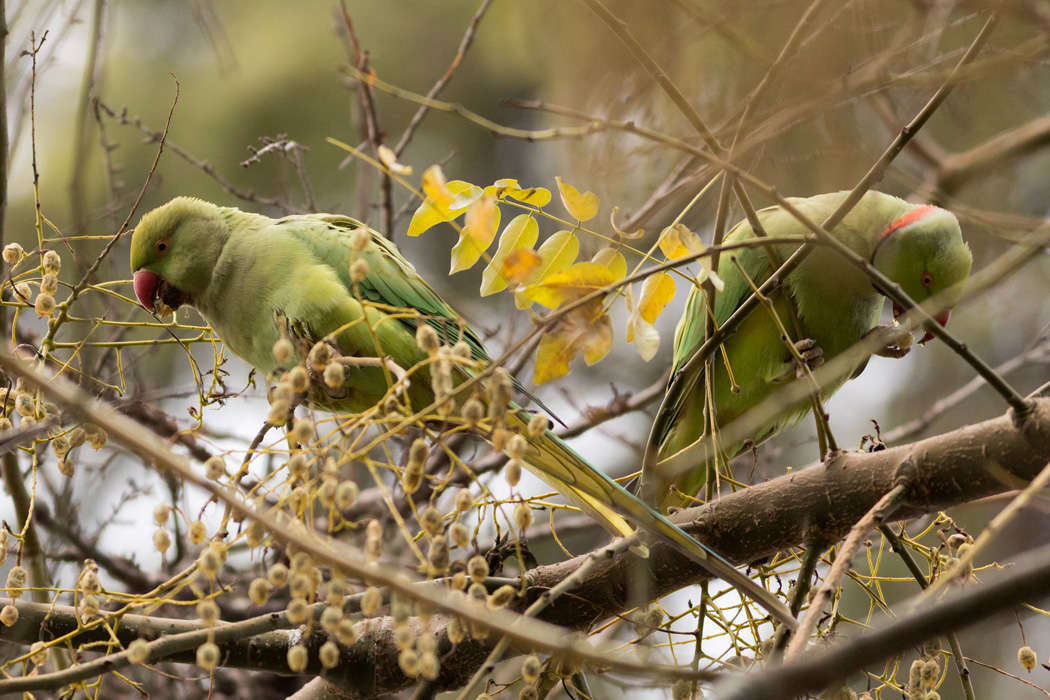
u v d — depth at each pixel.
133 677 8.94
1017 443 4.70
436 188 4.11
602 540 12.29
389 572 3.71
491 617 3.92
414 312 4.40
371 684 5.91
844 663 3.00
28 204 12.23
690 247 5.19
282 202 9.66
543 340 4.86
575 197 5.20
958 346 4.55
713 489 6.15
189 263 7.64
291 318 7.29
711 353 5.58
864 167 6.41
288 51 12.99
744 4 5.61
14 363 3.43
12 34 7.82
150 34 13.05
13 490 6.58
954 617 2.97
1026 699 10.70
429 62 13.34
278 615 4.63
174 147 8.86
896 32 5.92
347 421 4.31
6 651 7.13
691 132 6.22
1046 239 4.61
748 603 5.26
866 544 5.34
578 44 6.11
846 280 7.61
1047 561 2.95
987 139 7.83
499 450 4.05
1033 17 4.71
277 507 3.96
